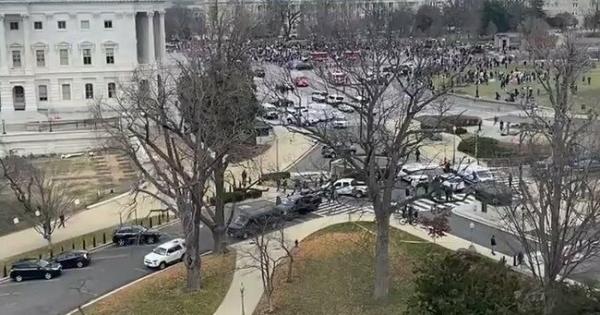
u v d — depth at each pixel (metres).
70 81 153.50
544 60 167.38
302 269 72.12
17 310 67.88
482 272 43.25
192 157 87.94
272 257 75.56
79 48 153.12
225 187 103.25
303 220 88.62
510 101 152.00
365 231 81.81
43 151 129.38
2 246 85.88
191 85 78.69
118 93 148.25
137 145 108.62
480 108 149.38
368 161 62.94
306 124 82.31
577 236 55.22
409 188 93.12
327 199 95.25
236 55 84.25
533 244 72.38
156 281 72.19
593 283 55.41
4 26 147.25
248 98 82.44
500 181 85.69
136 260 80.69
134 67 150.88
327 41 184.62
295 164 115.25
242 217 85.12
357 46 138.00
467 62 174.38
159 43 164.62
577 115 112.56
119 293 70.25
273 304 64.81
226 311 64.38
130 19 154.88
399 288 66.12
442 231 77.81
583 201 74.69
